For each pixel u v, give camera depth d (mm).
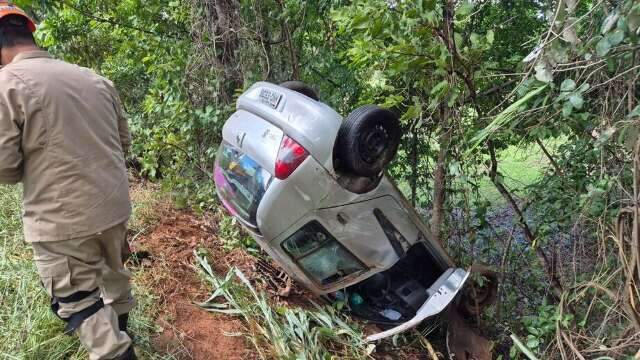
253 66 4832
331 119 2895
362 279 3363
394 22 3086
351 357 3178
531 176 4355
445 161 3770
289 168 2854
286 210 2977
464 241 4449
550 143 3705
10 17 2250
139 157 5410
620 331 2855
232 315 3418
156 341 3053
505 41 4223
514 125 3070
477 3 3623
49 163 2215
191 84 4887
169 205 5008
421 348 3588
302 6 4609
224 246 4285
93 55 6379
